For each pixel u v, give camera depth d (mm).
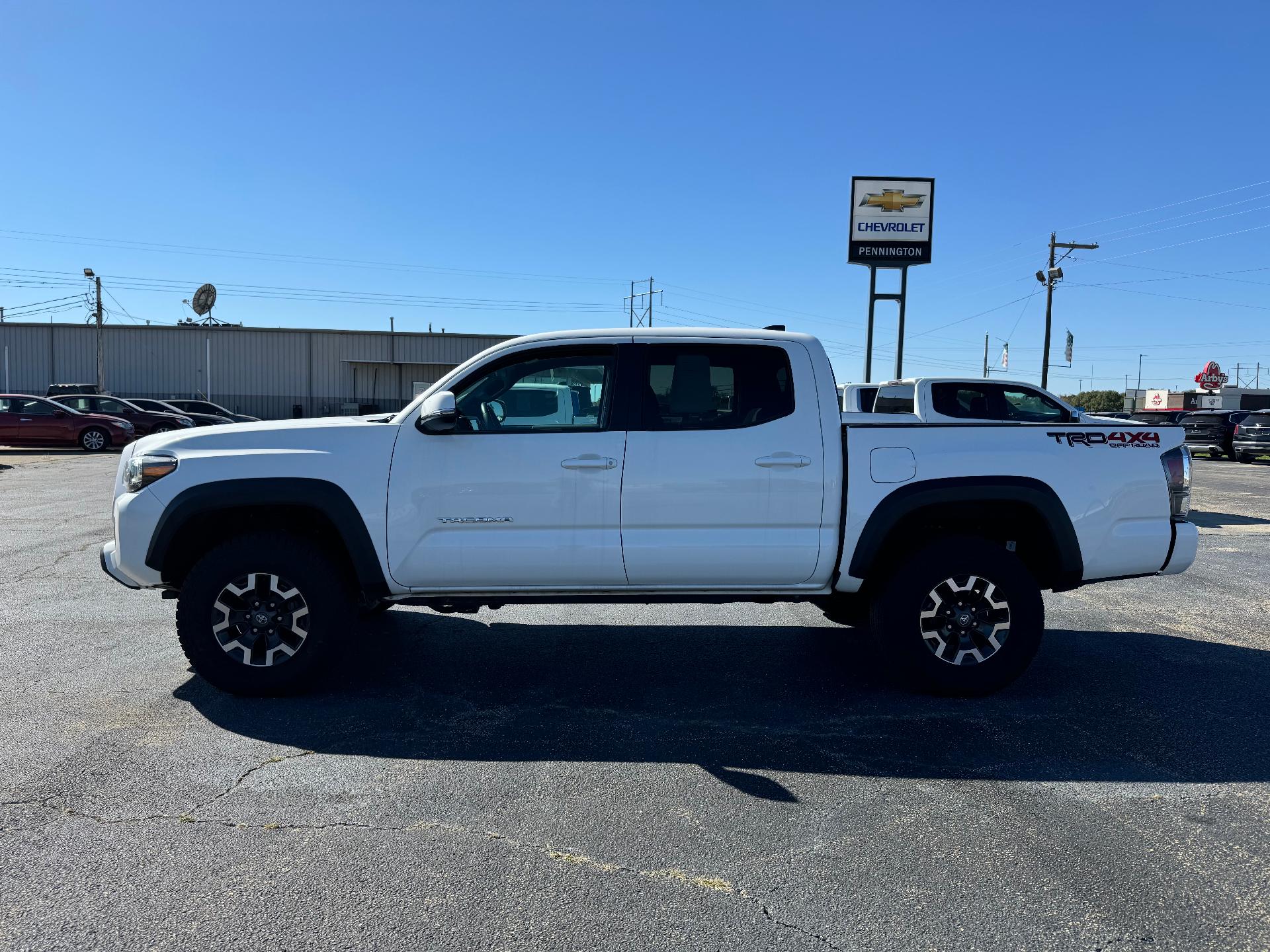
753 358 4664
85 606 6605
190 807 3377
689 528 4574
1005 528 5070
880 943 2562
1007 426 4695
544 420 4707
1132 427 4797
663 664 5363
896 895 2814
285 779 3643
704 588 4691
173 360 43281
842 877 2920
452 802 3455
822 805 3451
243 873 2908
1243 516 12664
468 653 5570
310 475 4457
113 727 4207
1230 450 26016
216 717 4348
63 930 2584
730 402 4633
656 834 3213
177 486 4430
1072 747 4055
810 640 5930
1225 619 6602
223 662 4523
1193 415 26844
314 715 4402
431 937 2570
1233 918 2697
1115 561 4750
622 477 4520
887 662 4691
